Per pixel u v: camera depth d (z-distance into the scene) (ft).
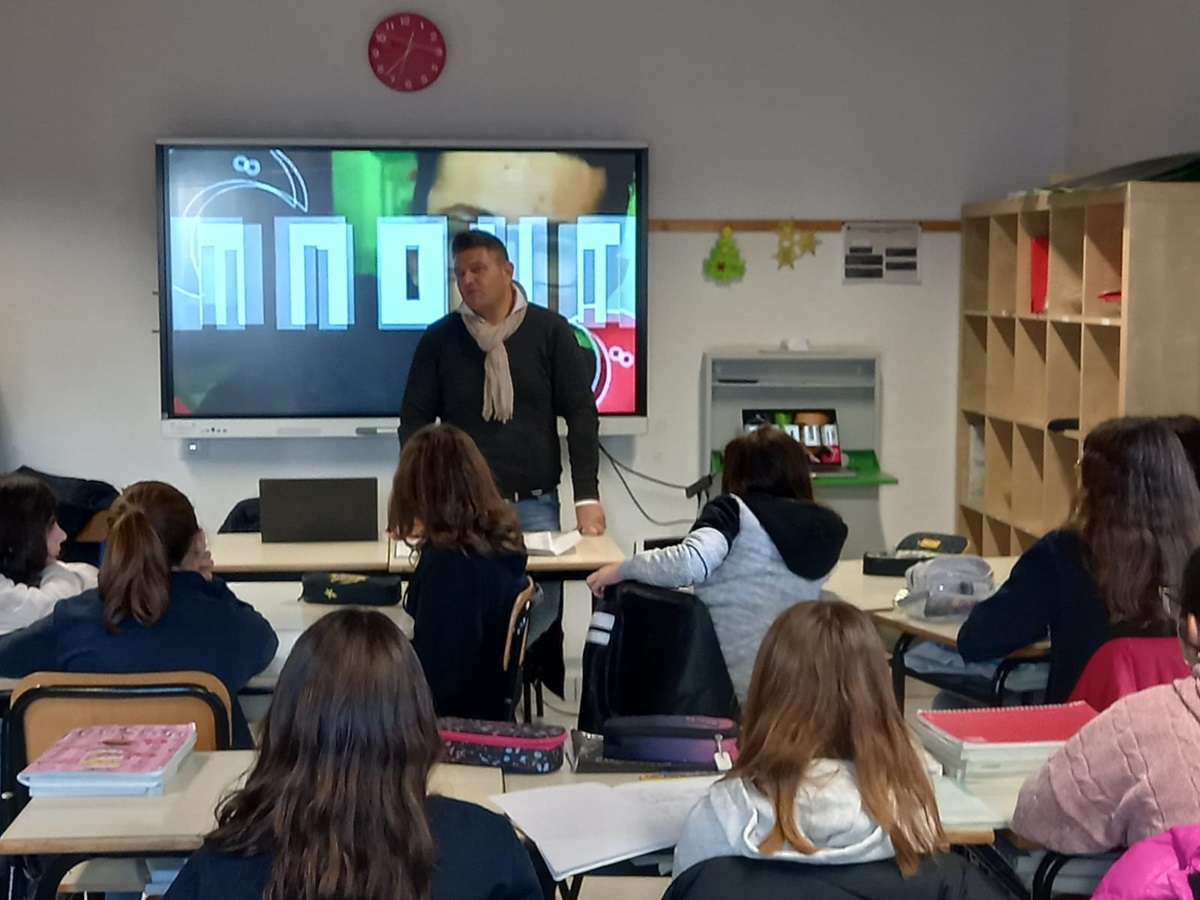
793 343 18.70
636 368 18.31
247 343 17.85
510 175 17.90
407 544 11.15
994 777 7.98
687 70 18.28
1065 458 16.52
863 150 18.67
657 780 7.84
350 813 5.24
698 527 11.50
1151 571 9.16
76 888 7.74
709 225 18.54
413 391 15.08
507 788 7.84
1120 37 17.38
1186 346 14.05
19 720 8.55
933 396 19.22
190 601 9.45
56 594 10.66
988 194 18.89
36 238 17.80
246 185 17.61
